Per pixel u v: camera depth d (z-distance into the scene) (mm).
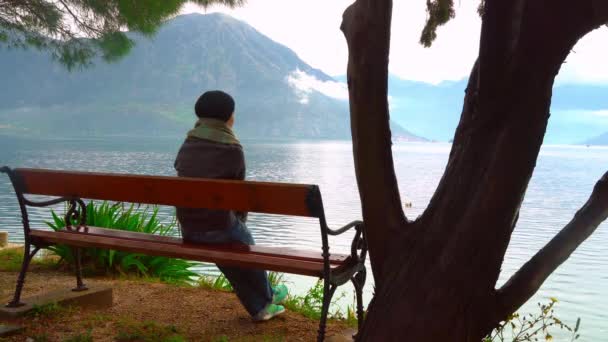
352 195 68312
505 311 2174
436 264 2146
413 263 2205
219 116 3230
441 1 2543
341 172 121500
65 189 3354
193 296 4262
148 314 3711
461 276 2098
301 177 104000
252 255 2828
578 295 22047
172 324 3473
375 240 2340
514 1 2039
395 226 2301
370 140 2197
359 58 2104
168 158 161625
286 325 3539
